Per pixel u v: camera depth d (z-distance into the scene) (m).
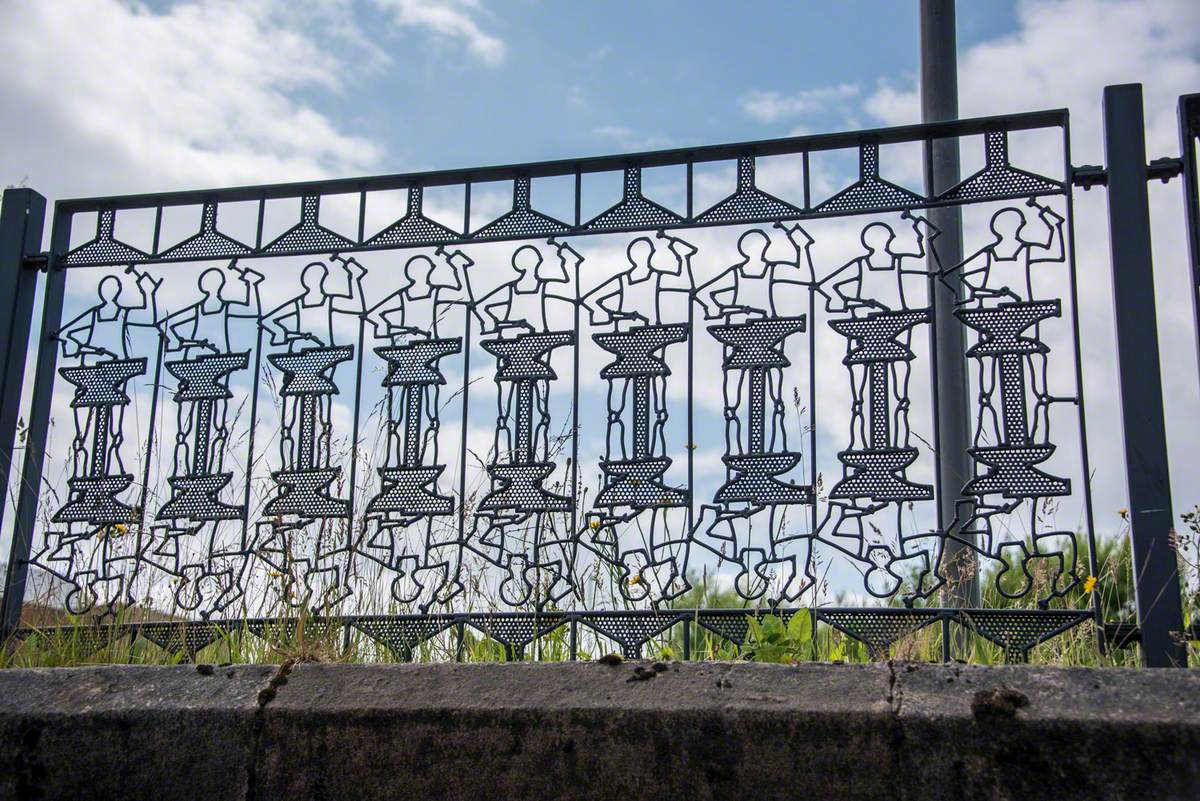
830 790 2.92
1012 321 3.87
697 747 3.00
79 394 4.72
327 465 4.32
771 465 3.93
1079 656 3.96
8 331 4.93
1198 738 2.77
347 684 3.32
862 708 2.96
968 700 2.94
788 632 3.72
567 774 3.05
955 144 5.50
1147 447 3.69
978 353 3.87
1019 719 2.87
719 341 4.08
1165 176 3.96
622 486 4.03
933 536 3.74
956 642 4.48
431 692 3.23
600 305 4.23
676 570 3.91
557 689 3.17
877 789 2.90
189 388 4.56
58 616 4.52
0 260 5.04
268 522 4.29
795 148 4.28
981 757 2.87
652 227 4.32
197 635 4.22
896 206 4.11
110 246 4.89
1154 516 3.62
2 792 3.34
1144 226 3.88
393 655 4.02
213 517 4.37
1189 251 3.86
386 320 4.42
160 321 4.69
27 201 5.11
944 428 5.22
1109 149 3.97
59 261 4.95
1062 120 4.02
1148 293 3.82
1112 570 4.09
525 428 4.20
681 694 3.09
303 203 4.71
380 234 4.57
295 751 3.22
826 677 3.09
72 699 3.41
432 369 4.32
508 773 3.08
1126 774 2.79
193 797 3.24
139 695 3.39
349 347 4.44
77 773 3.32
